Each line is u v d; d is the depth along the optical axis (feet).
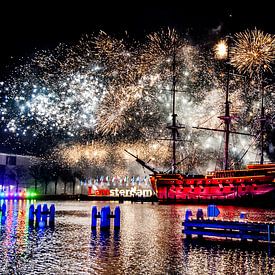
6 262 70.13
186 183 314.55
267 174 275.80
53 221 132.36
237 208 257.14
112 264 68.85
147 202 378.53
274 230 87.86
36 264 68.59
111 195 411.95
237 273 62.39
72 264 68.64
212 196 300.81
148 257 75.00
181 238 100.22
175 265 68.08
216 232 95.35
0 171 415.03
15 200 389.19
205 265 68.08
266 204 274.98
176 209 239.30
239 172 288.30
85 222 143.64
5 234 107.65
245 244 89.86
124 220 154.30
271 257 75.00
